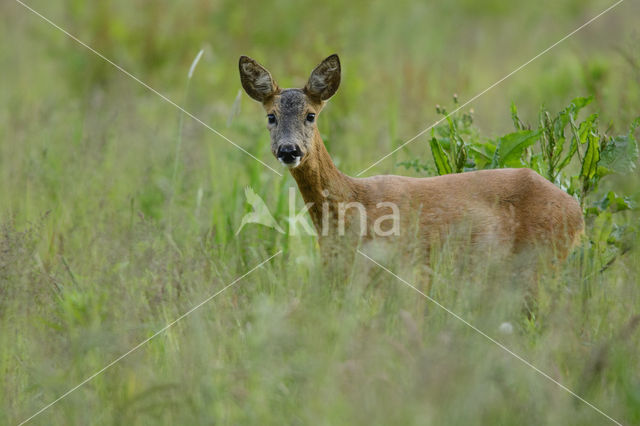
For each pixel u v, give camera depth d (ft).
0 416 26.76
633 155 36.52
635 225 36.88
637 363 27.09
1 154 53.42
